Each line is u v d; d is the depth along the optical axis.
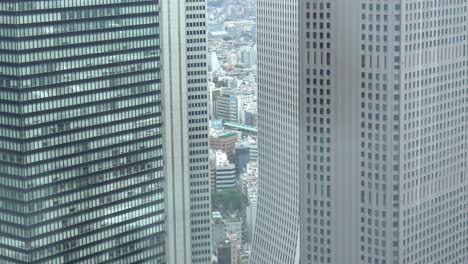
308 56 115.00
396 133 112.25
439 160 114.81
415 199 114.38
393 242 114.69
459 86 114.94
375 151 113.62
